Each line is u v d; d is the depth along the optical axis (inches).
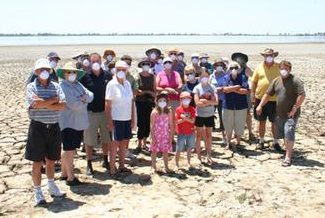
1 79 1040.8
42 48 2787.9
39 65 257.0
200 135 350.6
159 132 329.7
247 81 386.0
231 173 332.5
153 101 380.5
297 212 261.4
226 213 260.2
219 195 288.0
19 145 419.2
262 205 272.1
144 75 380.5
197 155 358.3
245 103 388.5
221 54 2102.6
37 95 259.8
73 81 296.5
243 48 2925.7
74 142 300.7
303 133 467.8
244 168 345.1
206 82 341.1
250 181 314.3
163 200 280.8
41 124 261.3
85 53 378.6
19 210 265.0
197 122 347.3
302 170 339.3
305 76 1106.1
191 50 2519.7
